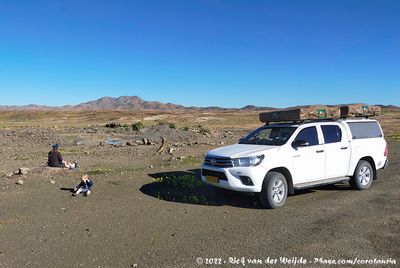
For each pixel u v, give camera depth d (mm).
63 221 6434
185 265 4629
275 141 8156
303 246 5215
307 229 5957
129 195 8352
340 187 9422
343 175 8695
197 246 5258
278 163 7492
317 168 8180
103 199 7977
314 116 8492
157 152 17562
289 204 7684
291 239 5500
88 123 76438
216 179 7699
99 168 12391
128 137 29438
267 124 9281
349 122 9148
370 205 7434
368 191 8844
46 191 8609
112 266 4625
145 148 19797
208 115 109812
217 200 8023
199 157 15109
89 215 6793
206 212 7031
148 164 13570
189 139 27516
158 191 8781
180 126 53062
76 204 7547
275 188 7383
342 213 6879
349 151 8766
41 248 5227
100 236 5695
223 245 5289
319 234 5703
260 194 7270
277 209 7273
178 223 6336
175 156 15750
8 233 5836
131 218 6621
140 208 7277
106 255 4965
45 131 37594
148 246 5273
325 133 8555
